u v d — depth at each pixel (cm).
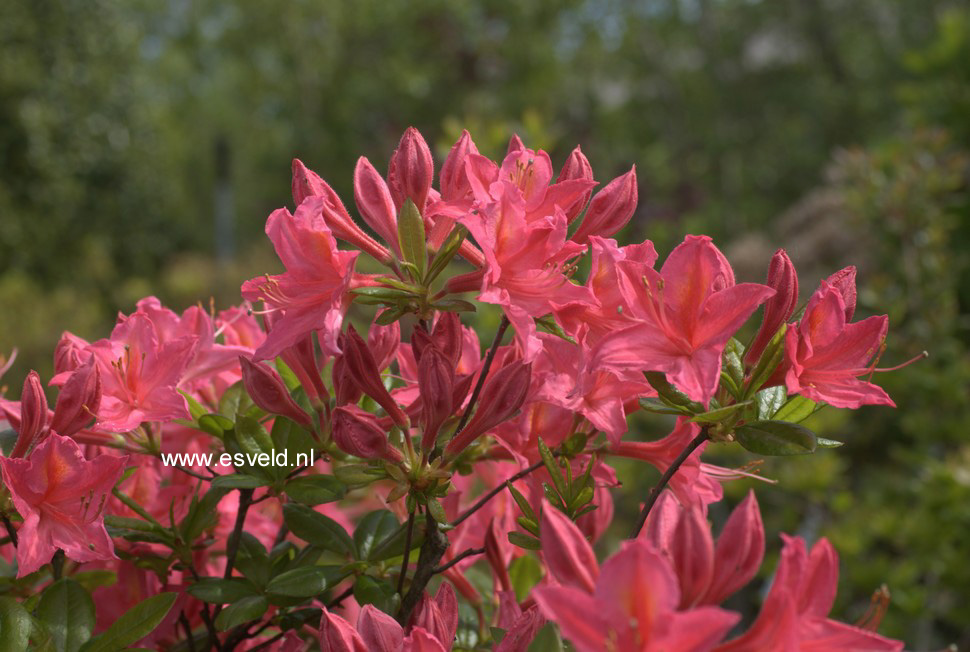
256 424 63
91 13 598
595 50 743
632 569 46
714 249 55
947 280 154
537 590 46
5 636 56
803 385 57
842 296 58
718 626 45
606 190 60
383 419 60
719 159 703
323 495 62
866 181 167
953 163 163
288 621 64
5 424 65
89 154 589
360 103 664
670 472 58
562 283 57
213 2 776
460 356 62
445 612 58
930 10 625
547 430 63
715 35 716
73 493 57
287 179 730
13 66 539
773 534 151
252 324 68
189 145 934
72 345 62
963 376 145
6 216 530
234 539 63
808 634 49
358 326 124
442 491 59
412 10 638
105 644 57
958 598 142
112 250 620
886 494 157
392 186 60
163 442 66
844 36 691
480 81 646
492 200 56
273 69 748
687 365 55
